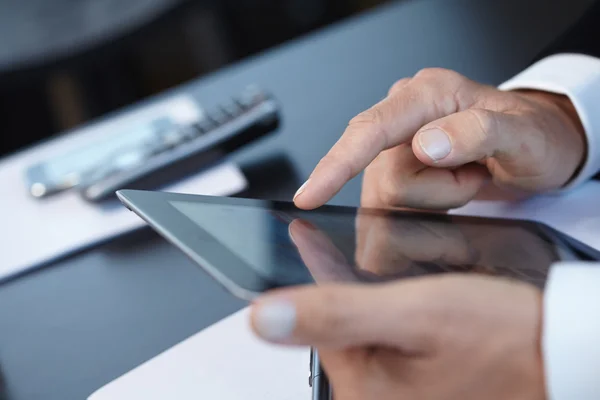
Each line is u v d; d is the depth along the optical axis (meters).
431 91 0.58
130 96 1.41
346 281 0.44
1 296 0.63
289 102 0.76
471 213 0.60
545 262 0.50
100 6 1.20
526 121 0.57
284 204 0.53
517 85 0.64
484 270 0.48
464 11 0.82
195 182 0.68
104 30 1.17
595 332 0.43
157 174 0.67
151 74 1.62
